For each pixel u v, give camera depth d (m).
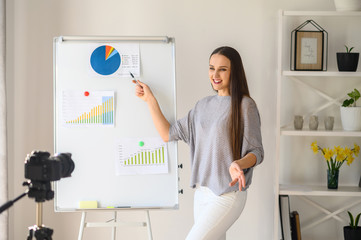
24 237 3.37
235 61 2.51
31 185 1.77
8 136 3.27
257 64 3.29
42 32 3.30
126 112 2.71
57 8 3.29
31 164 1.73
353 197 3.35
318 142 3.33
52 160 1.75
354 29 3.27
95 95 2.70
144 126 2.71
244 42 3.29
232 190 2.45
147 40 2.73
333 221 3.37
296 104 3.31
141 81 2.73
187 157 3.32
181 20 3.29
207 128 2.54
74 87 2.70
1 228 3.02
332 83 3.30
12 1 3.28
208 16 3.28
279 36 3.03
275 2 3.27
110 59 2.71
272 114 3.31
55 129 2.70
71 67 2.70
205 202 2.53
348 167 3.34
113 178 2.69
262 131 3.31
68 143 2.69
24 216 3.37
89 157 2.69
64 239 3.37
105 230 3.38
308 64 3.14
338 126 3.31
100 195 2.69
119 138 2.70
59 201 2.68
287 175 3.35
